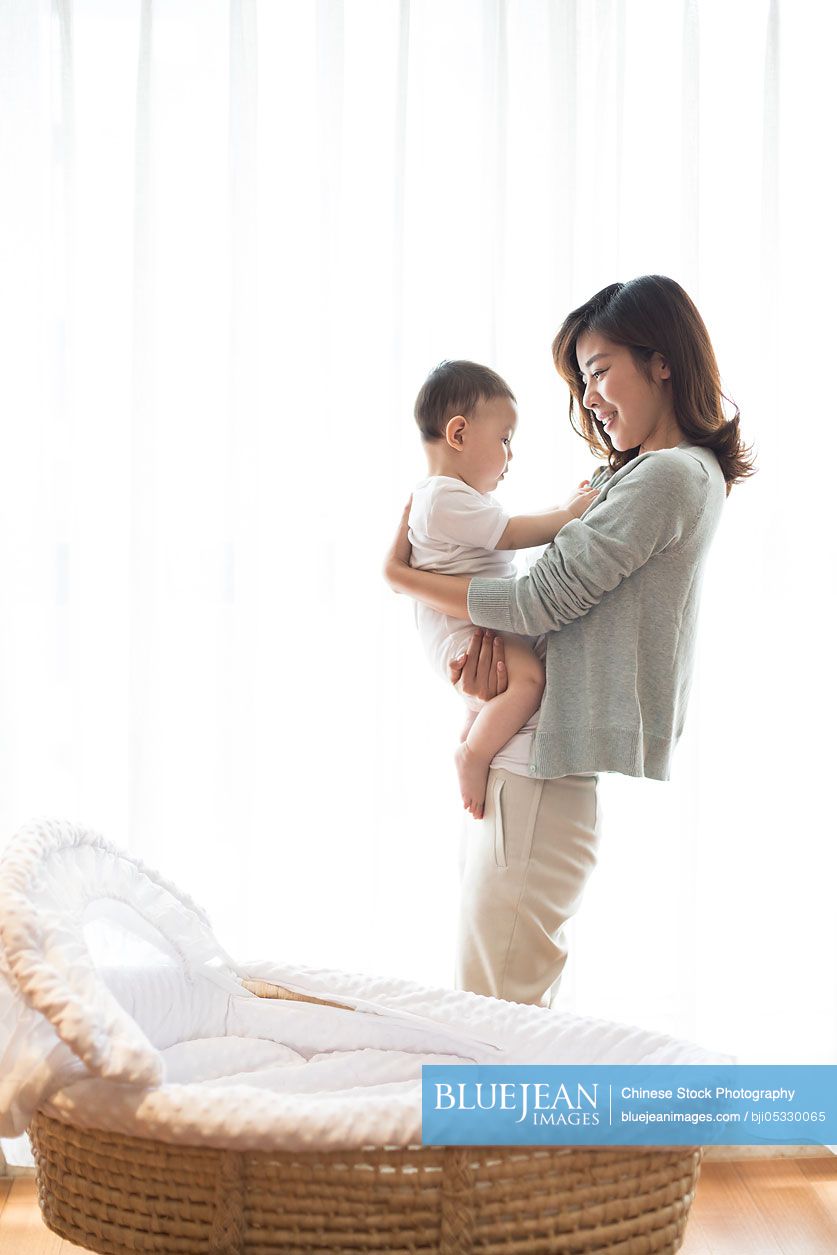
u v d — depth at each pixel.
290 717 2.14
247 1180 1.18
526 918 1.69
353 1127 1.15
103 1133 1.24
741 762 2.21
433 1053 1.61
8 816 2.07
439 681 2.15
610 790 2.19
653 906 2.21
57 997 1.17
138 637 2.06
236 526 2.07
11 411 2.06
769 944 2.25
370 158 2.12
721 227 2.18
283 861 2.15
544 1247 1.20
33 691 2.11
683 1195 1.28
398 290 2.07
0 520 2.04
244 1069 1.62
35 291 2.05
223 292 2.09
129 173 2.09
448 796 2.17
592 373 1.79
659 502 1.62
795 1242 1.93
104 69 2.08
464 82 2.12
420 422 1.88
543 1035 1.52
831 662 2.23
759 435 2.16
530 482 2.13
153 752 2.08
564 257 2.08
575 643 1.68
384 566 1.81
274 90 2.11
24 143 2.03
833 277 2.20
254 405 2.07
